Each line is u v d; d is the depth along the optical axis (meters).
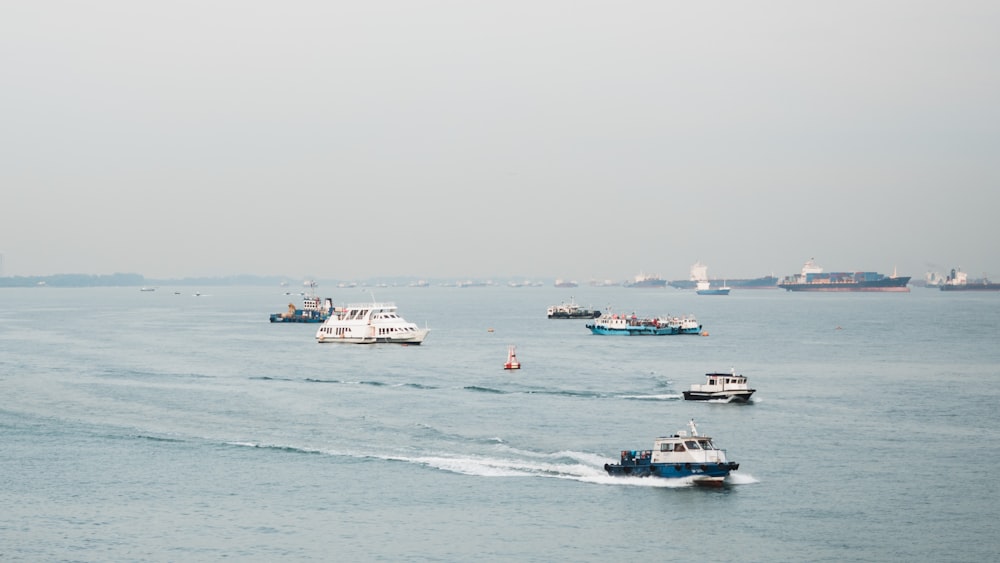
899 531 121.69
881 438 174.62
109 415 195.12
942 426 187.12
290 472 148.75
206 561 112.75
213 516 128.00
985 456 160.00
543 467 150.88
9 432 178.00
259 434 175.38
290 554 114.62
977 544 117.06
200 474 147.75
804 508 130.75
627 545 117.06
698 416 196.88
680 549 115.75
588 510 130.12
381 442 168.25
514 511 129.62
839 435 177.25
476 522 125.25
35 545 117.62
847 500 134.38
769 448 166.00
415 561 112.38
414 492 138.12
